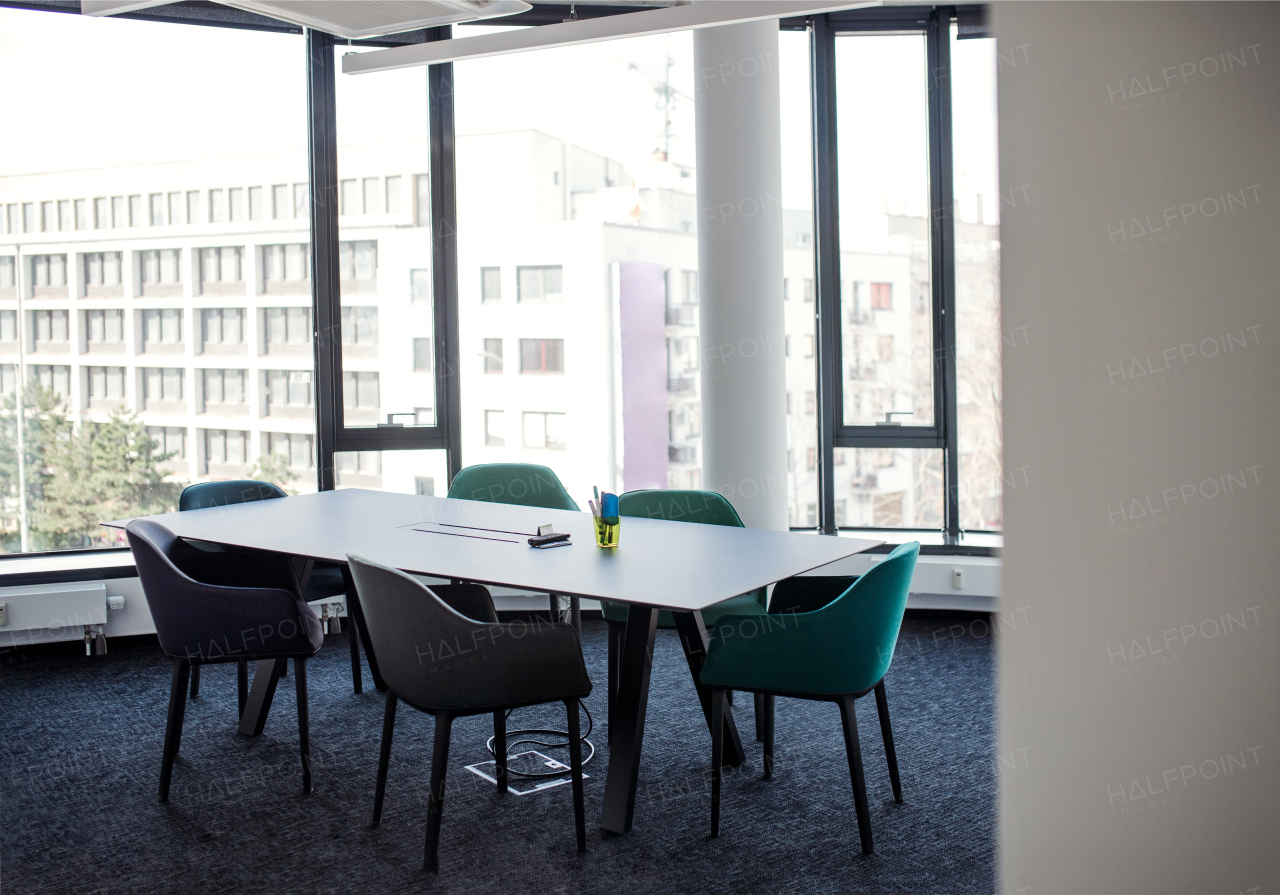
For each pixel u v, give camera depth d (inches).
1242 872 20.2
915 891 102.1
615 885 104.1
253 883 105.1
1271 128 19.5
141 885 104.8
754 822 118.9
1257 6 19.4
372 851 112.2
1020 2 20.0
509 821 120.0
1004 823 20.6
